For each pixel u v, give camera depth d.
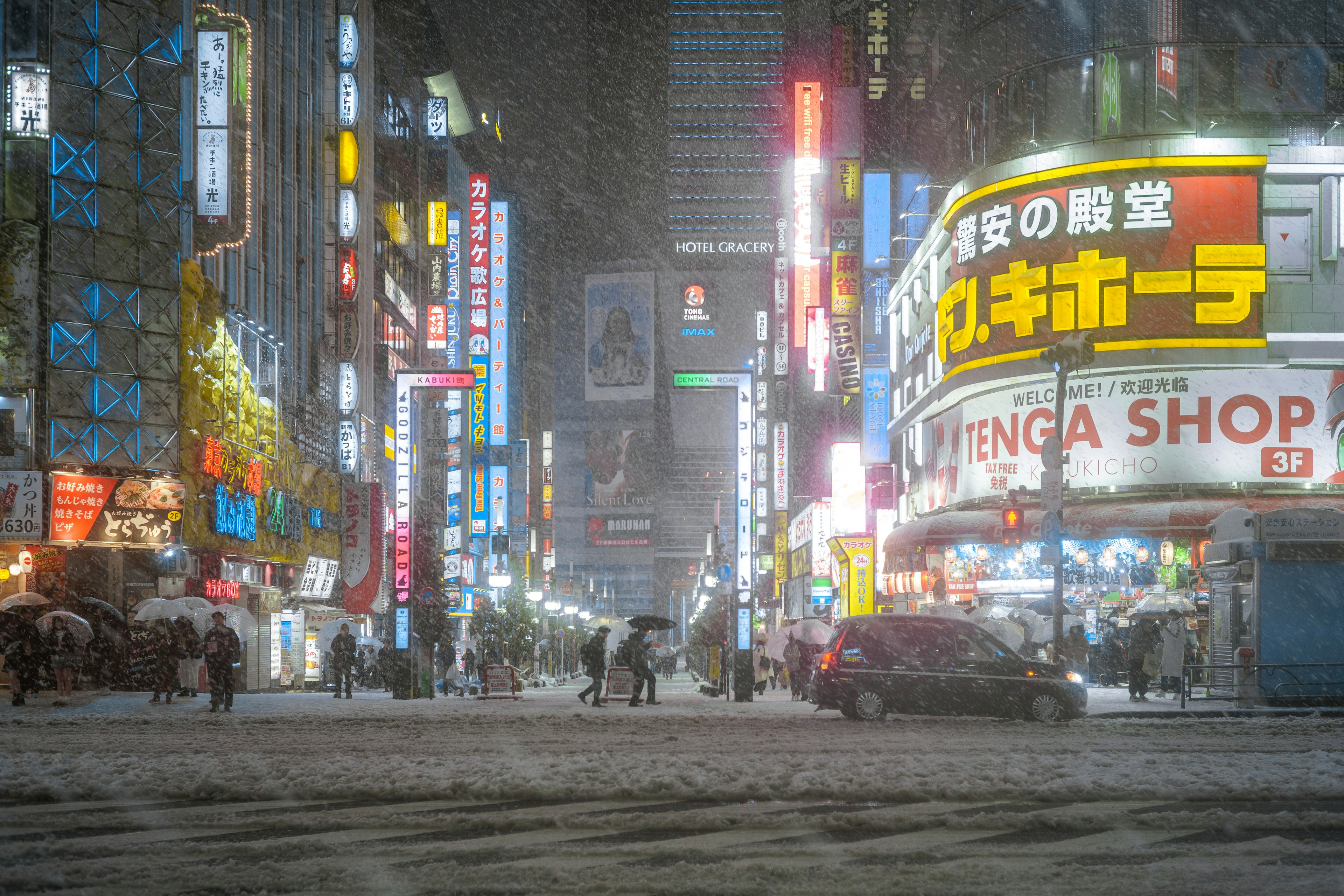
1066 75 40.16
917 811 8.75
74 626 27.30
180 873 6.43
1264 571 22.95
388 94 63.66
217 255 38.34
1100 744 14.66
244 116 36.19
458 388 32.75
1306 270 38.00
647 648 27.95
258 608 39.66
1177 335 37.53
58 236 32.88
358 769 10.92
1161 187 38.03
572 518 156.62
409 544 32.09
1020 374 39.88
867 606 45.31
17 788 9.60
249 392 39.69
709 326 159.50
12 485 31.23
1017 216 40.16
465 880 6.27
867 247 52.97
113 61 34.19
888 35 54.56
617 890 6.02
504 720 19.73
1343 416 37.38
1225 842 7.48
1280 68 38.62
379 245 61.09
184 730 17.30
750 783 9.82
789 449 73.38
